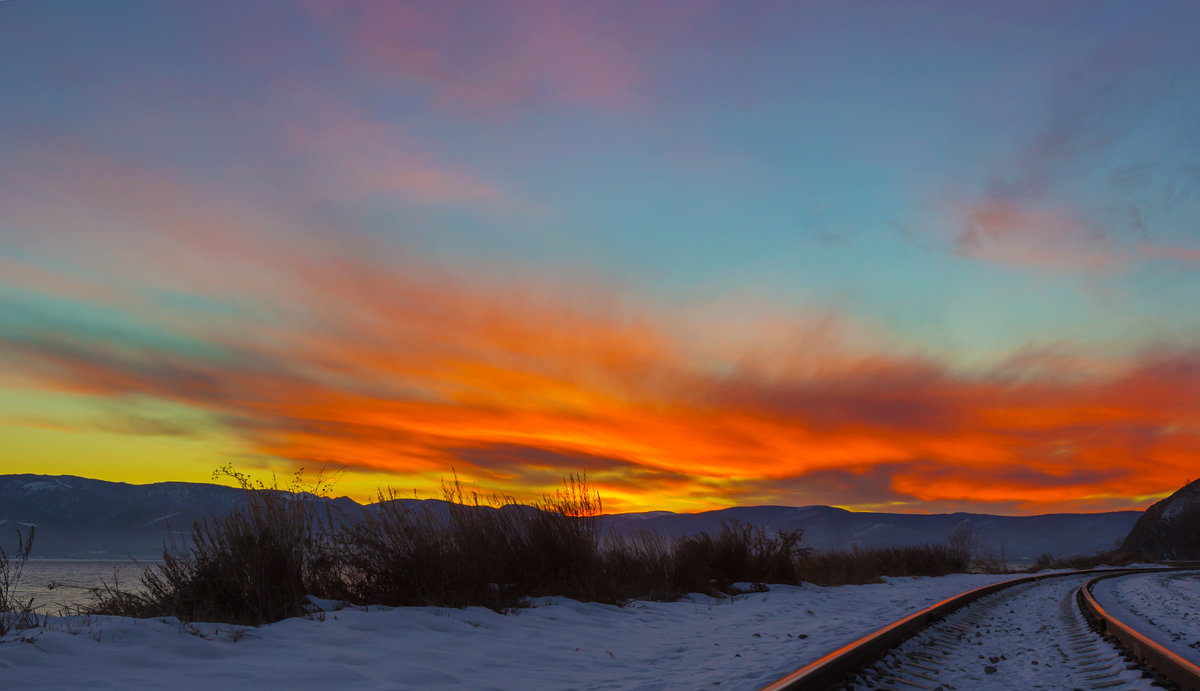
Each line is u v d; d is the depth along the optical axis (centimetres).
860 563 2864
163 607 870
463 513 1274
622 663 801
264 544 948
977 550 4716
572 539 1417
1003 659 823
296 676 608
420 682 636
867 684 645
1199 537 8925
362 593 1087
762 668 732
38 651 582
